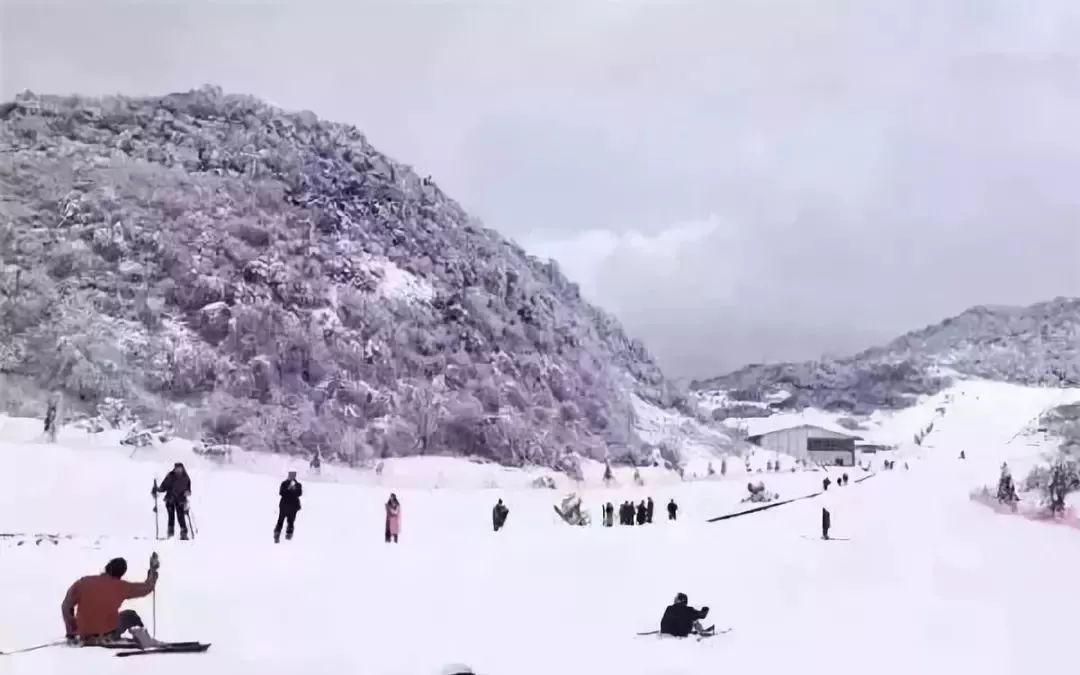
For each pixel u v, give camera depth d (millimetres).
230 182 108188
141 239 93250
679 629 11906
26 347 75125
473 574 16438
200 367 77875
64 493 30625
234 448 65812
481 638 11312
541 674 9836
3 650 9992
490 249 118938
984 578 18109
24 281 82750
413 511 36531
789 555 21156
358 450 74188
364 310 93312
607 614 13250
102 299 84562
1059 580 17953
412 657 10203
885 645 12000
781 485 62250
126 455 50438
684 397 114750
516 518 37312
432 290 104062
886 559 20422
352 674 9469
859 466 101500
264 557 17250
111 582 10281
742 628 12688
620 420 99625
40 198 96812
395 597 13703
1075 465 37219
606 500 50000
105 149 106688
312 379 83000
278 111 121500
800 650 11477
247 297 87625
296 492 20328
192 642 10367
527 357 97938
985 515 32844
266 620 11797
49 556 16406
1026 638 12672
